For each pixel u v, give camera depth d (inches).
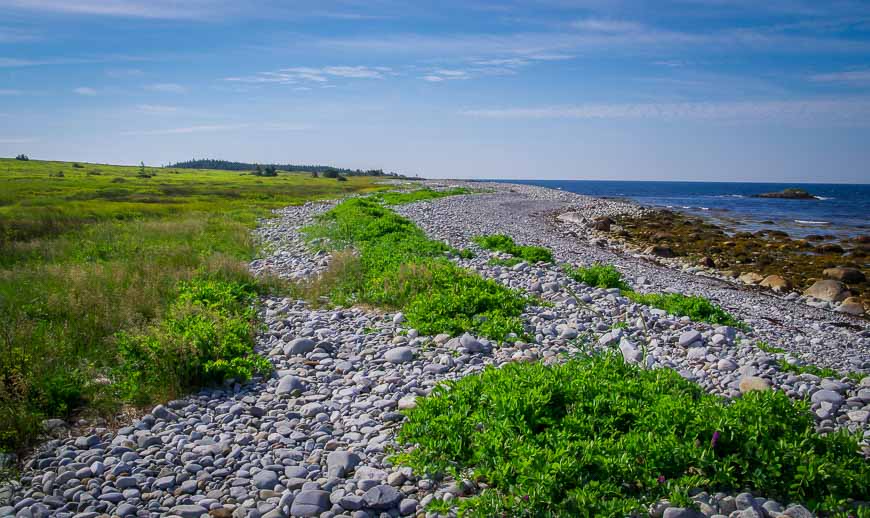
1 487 221.8
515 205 2192.4
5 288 523.5
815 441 224.1
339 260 646.5
